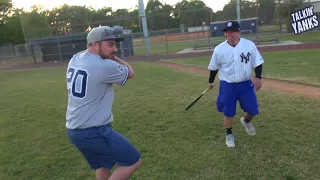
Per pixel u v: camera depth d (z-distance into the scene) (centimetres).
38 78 1351
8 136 522
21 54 2772
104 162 267
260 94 682
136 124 533
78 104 243
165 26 4547
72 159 408
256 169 345
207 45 2412
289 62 1155
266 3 3172
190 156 389
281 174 331
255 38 2500
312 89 695
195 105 636
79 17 4066
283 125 477
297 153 377
